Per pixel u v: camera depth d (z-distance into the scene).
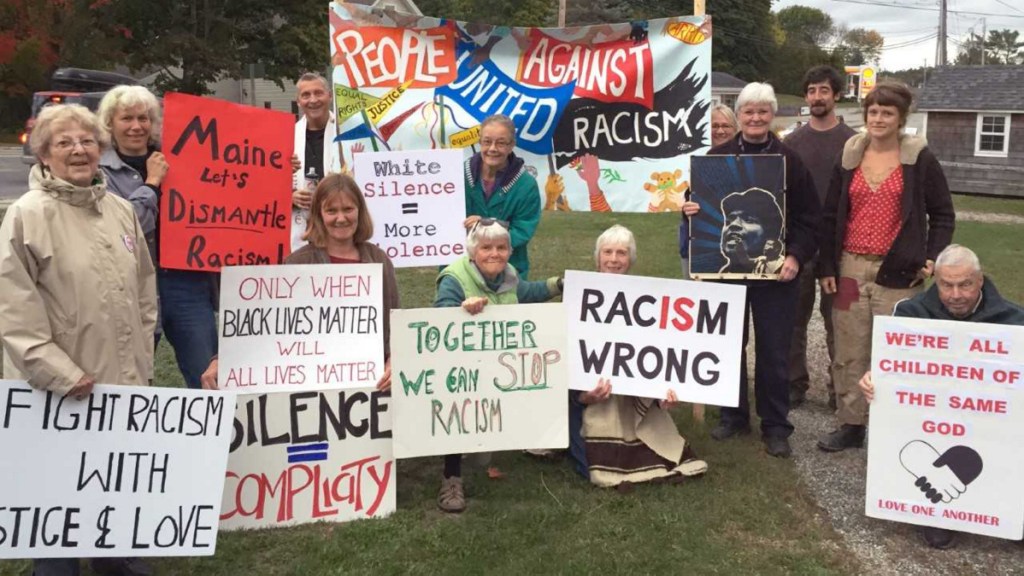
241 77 30.89
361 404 3.95
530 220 4.82
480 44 5.30
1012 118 23.42
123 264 3.11
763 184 4.56
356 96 5.23
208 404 3.30
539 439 4.01
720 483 4.34
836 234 4.65
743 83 55.66
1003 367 3.59
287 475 3.87
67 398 3.10
